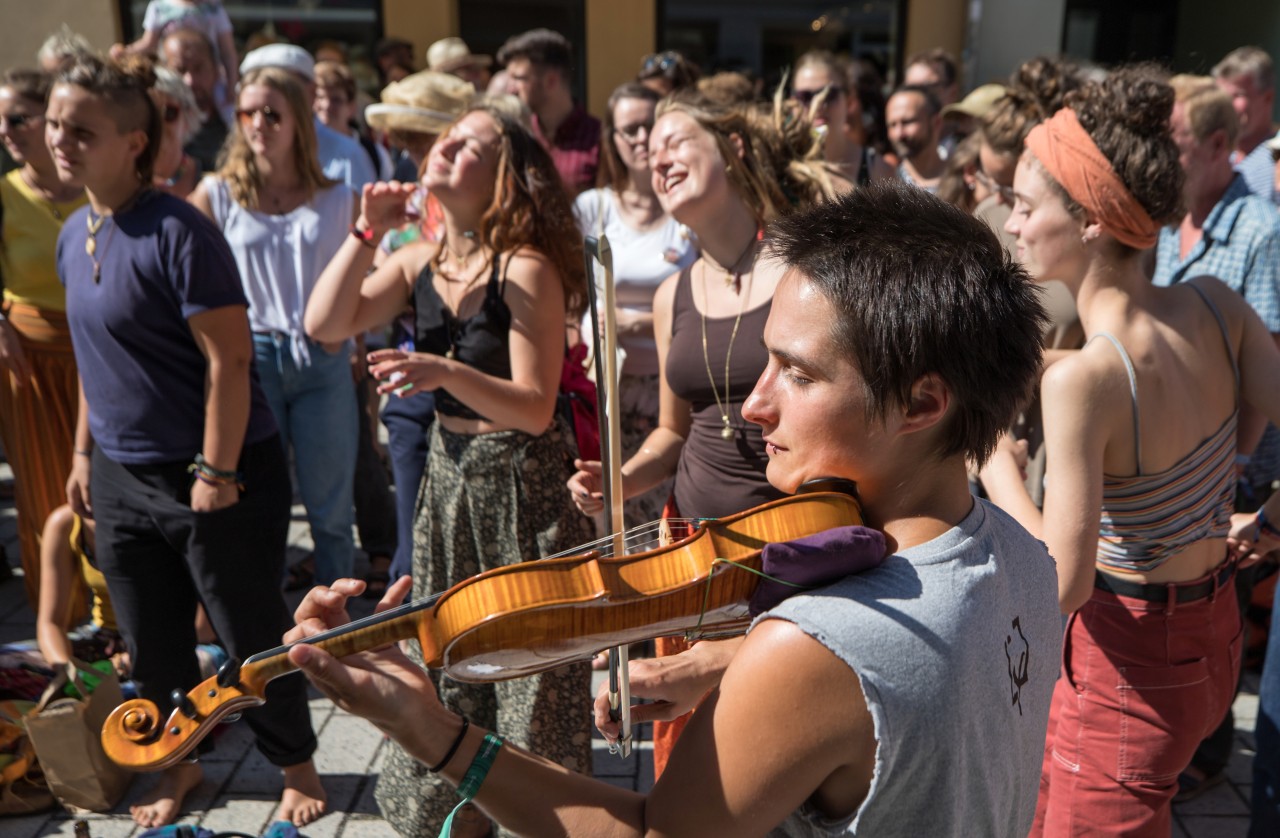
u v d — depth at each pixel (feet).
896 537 3.35
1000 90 15.21
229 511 8.38
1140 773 6.21
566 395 8.31
